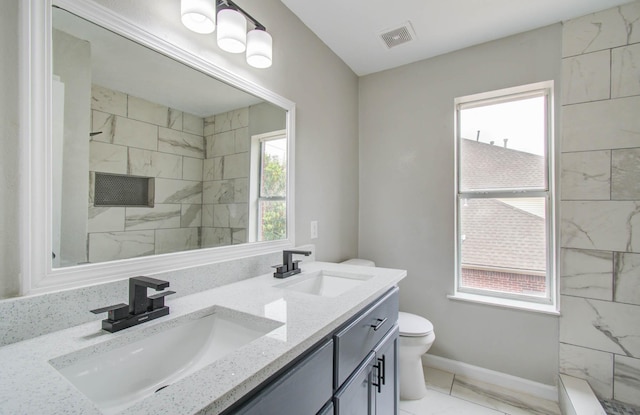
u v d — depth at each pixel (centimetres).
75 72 83
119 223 94
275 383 64
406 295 233
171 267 106
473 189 220
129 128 98
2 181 69
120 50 94
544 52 188
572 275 175
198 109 120
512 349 193
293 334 74
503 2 165
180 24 110
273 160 158
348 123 240
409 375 179
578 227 174
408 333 174
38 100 74
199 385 52
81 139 85
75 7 81
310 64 190
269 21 155
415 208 232
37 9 74
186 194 116
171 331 83
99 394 67
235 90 136
